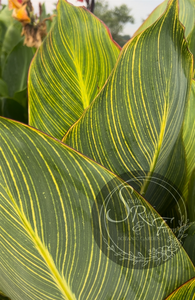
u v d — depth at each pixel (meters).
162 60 0.78
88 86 0.96
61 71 0.95
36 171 0.73
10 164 0.73
